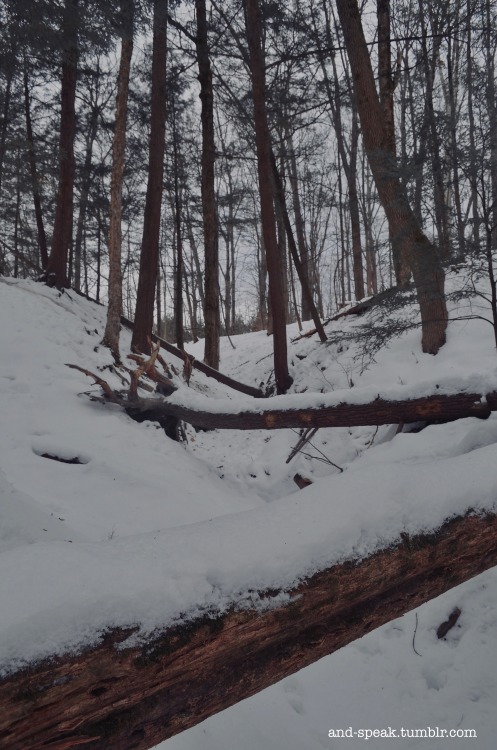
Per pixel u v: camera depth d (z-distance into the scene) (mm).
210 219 13430
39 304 10719
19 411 6492
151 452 6656
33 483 5043
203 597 1604
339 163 18688
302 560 1856
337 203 17625
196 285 27969
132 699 1467
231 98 13719
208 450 8633
